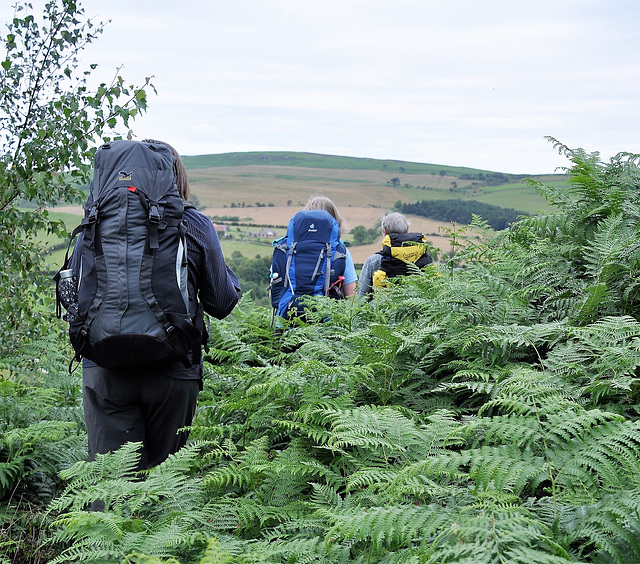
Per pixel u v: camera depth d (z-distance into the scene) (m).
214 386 4.82
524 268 4.82
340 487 3.28
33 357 5.32
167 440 3.91
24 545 3.66
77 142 5.98
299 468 3.21
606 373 3.34
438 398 3.87
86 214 3.59
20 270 6.42
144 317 3.43
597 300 3.80
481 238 6.20
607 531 2.32
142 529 2.81
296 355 4.54
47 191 6.21
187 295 3.58
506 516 2.38
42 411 4.81
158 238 3.51
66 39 6.04
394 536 2.37
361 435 3.09
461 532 2.24
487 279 4.67
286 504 3.21
